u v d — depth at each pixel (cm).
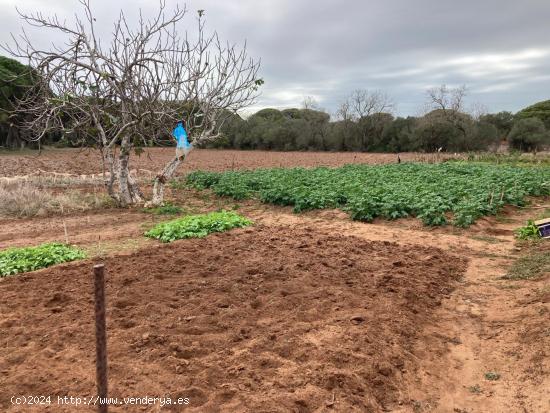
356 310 551
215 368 404
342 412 358
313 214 1268
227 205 1438
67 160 3119
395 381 416
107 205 1356
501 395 404
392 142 4822
